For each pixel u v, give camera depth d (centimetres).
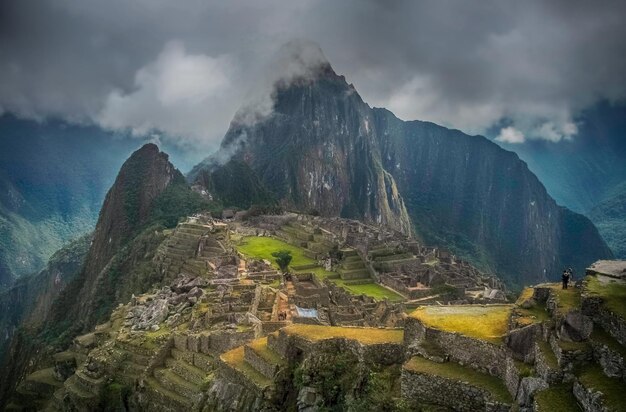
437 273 12862
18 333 17012
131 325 6925
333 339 2875
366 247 15262
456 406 2206
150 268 13188
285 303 6988
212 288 7556
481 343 2303
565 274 2620
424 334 2508
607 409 1675
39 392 7600
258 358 3145
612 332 1983
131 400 5372
